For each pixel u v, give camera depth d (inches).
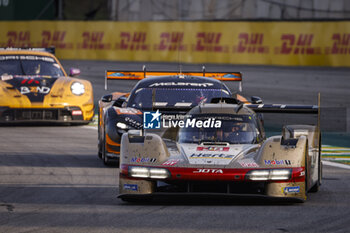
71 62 3789.4
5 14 3914.9
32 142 1707.7
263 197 928.3
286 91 2945.4
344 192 1097.4
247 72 3435.0
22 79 1996.8
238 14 3816.4
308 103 2642.7
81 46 3791.8
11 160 1422.2
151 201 992.9
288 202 978.7
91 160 1441.9
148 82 1460.4
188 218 864.3
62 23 3804.1
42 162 1401.3
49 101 1946.4
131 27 3732.8
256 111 1141.7
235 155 976.9
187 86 1438.2
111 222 844.0
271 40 3540.8
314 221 849.5
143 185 944.9
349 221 852.6
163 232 788.0
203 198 1006.4
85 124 2132.1
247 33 3567.9
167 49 3683.6
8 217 876.0
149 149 968.9
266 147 959.6
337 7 3695.9
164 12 3914.9
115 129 1328.7
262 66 3619.6
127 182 952.9
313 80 3225.9
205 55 3622.0
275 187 927.7
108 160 1354.6
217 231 791.7
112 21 3757.4
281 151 949.8
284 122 2153.1
